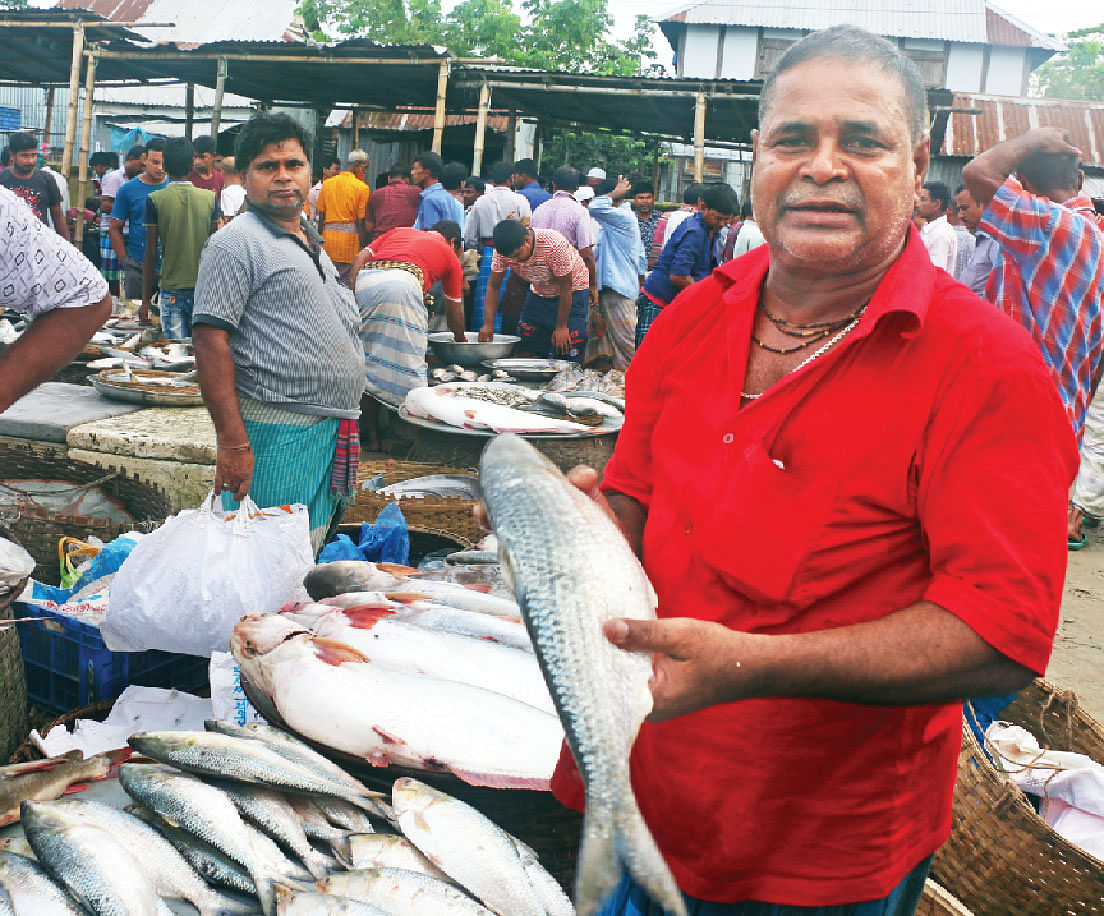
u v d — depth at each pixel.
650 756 1.51
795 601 1.36
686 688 1.17
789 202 1.34
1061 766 3.04
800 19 29.44
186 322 8.24
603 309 9.78
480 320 10.05
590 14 35.94
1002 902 2.57
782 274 1.42
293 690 2.49
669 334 1.62
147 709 2.98
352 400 3.59
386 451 7.25
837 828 1.41
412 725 2.39
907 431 1.29
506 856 2.14
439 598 3.19
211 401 3.31
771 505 1.36
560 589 1.16
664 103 16.59
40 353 2.47
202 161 9.79
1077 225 3.91
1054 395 1.25
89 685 3.21
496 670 2.69
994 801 2.61
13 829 2.27
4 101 25.14
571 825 2.43
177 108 23.97
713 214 9.12
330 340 3.44
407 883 2.05
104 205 12.25
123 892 1.98
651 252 13.21
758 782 1.42
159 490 4.60
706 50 30.03
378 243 7.38
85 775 2.40
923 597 1.28
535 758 2.35
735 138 21.25
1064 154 4.10
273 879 2.08
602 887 1.10
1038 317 4.00
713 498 1.41
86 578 3.70
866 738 1.39
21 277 2.40
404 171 11.48
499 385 6.68
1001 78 29.52
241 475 3.36
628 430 1.71
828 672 1.20
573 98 17.14
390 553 4.22
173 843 2.21
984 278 6.37
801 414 1.35
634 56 36.88
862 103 1.30
